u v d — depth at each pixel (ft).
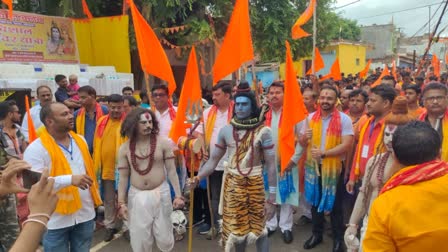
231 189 11.72
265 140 11.72
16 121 16.39
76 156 11.17
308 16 17.57
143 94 22.54
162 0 36.24
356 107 17.30
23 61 31.30
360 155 12.89
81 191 11.04
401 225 5.49
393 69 45.47
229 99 16.02
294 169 15.26
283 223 15.94
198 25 39.06
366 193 10.21
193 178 12.76
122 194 12.51
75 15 37.86
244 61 13.79
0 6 38.14
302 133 14.75
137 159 12.16
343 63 97.19
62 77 23.89
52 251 10.71
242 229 11.61
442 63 105.19
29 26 31.71
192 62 13.97
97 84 30.55
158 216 12.16
